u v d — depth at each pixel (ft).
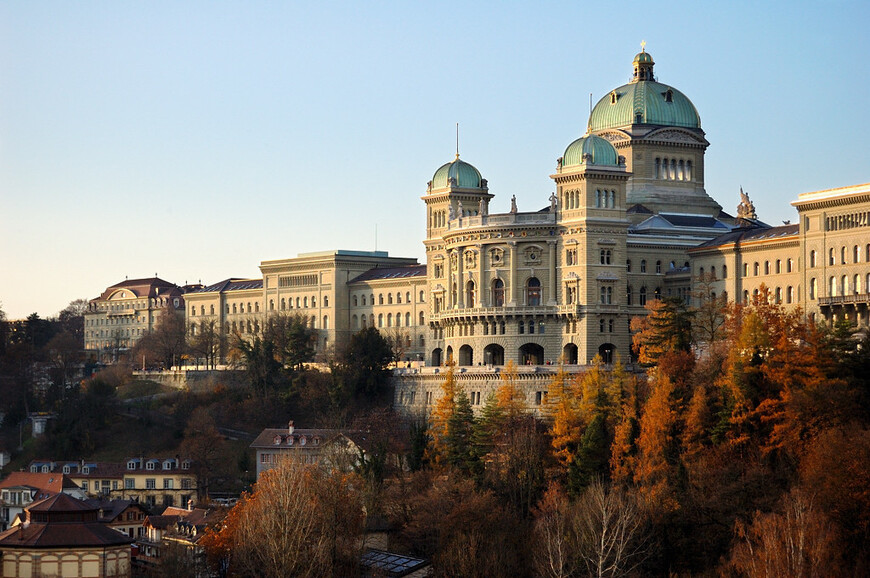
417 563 614.75
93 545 623.36
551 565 548.31
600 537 567.18
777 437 652.48
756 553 532.32
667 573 592.60
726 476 636.07
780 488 619.26
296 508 572.51
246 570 570.87
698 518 606.55
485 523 637.71
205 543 640.58
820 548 513.86
